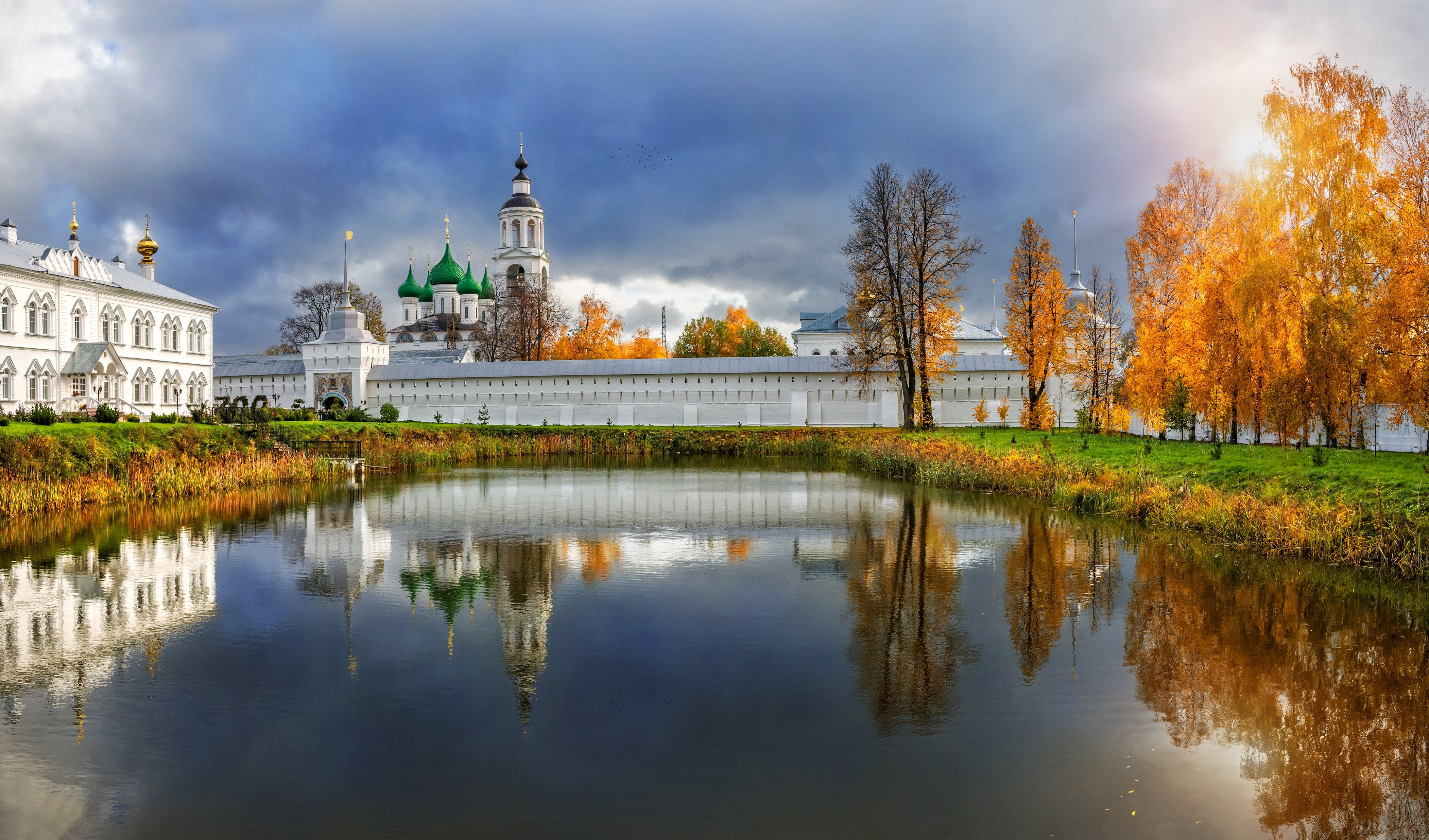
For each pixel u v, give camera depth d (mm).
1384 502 18156
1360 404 27000
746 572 17578
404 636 12875
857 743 9047
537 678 11039
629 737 9195
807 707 10031
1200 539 20547
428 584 16500
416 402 73750
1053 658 11812
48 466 27766
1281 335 28922
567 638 12812
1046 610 14336
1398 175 25531
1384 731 9352
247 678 11055
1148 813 7652
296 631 13164
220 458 35719
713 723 9578
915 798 7906
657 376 69688
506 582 16656
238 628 13367
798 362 68812
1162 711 9938
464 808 7727
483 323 100562
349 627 13414
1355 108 27547
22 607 14688
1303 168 28078
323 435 45281
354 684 10828
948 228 49688
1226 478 23375
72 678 11062
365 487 35312
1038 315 49844
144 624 13625
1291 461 23328
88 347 49312
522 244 109562
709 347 105875
